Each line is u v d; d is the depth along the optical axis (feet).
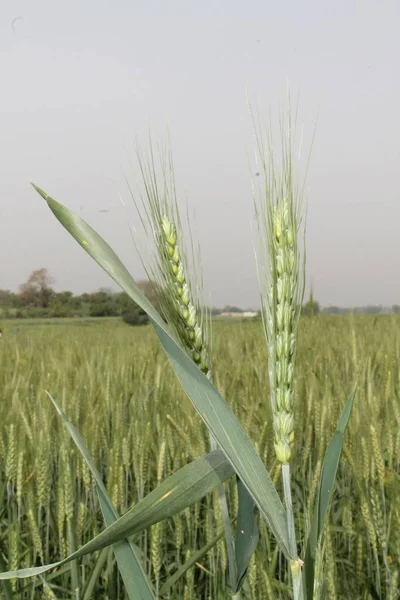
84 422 12.53
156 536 8.32
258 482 4.82
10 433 10.56
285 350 4.77
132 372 20.16
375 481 10.00
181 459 11.20
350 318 30.42
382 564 9.55
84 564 10.11
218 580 9.62
